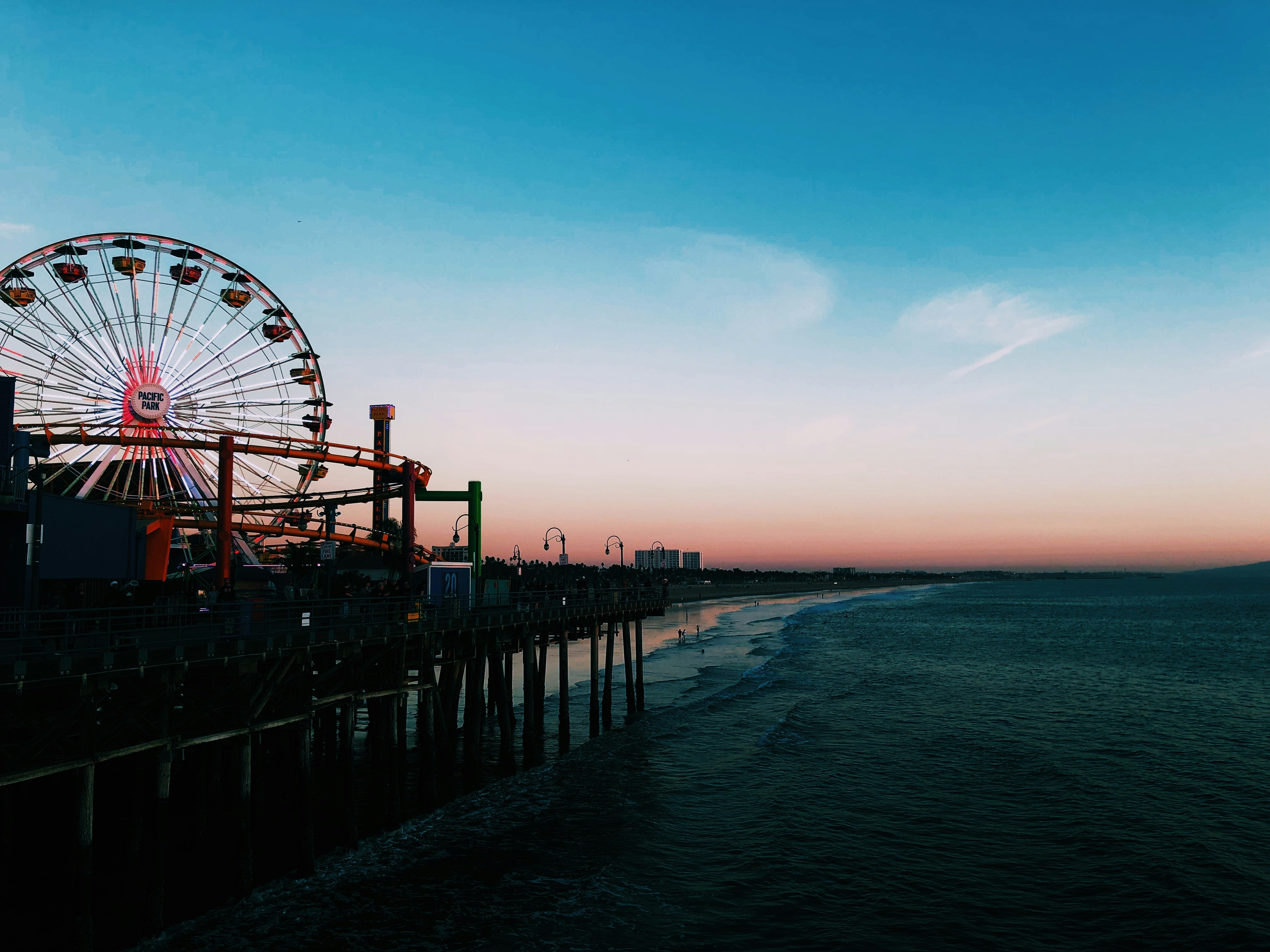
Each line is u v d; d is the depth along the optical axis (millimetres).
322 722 32688
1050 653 86188
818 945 19812
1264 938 20172
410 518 48281
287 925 19656
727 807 30219
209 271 56031
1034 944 20031
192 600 33719
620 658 81938
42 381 49781
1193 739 42312
